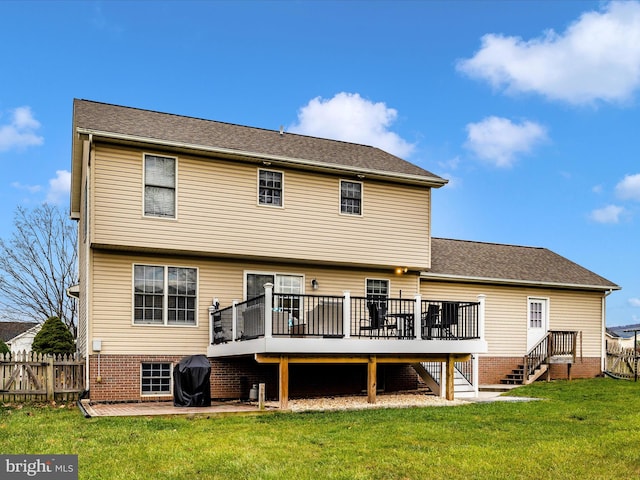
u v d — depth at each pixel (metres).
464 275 20.80
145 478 7.23
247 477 7.33
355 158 18.59
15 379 14.69
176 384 14.39
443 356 15.81
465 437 9.94
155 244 15.05
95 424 10.92
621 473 7.77
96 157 14.60
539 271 23.52
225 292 16.50
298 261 17.20
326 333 14.61
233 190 16.19
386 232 18.20
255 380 16.52
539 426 11.05
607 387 18.78
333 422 11.40
